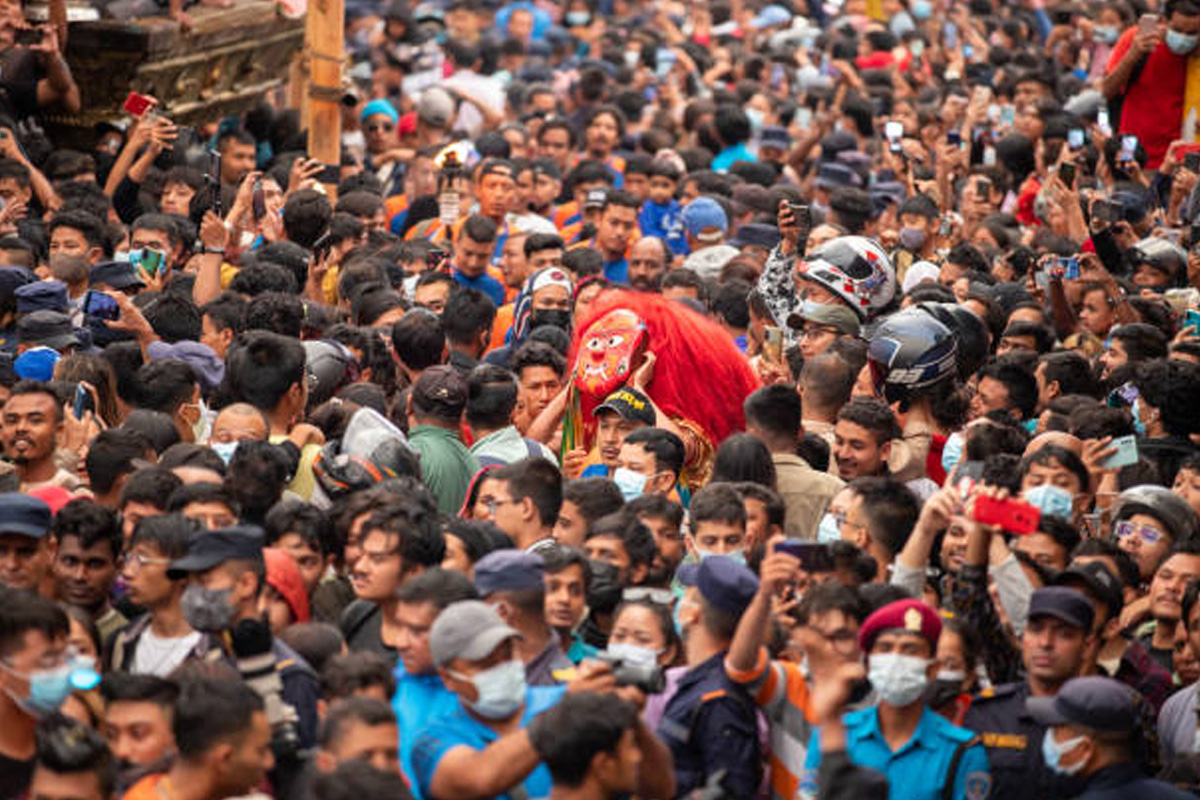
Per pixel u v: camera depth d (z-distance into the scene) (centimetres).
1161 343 2055
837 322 1972
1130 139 2986
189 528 1224
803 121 4272
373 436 1539
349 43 5191
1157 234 2617
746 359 1875
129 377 1719
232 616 1148
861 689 1188
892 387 1741
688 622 1210
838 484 1583
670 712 1184
